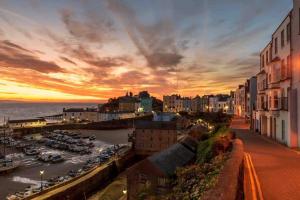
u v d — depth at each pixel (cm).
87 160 7606
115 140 11650
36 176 6147
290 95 2139
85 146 9825
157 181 3102
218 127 3756
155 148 8588
